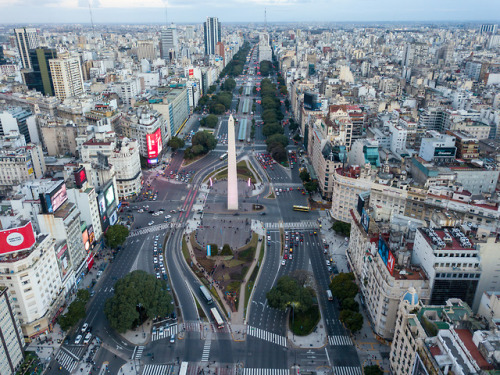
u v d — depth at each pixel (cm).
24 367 18438
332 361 19075
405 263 19575
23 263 19138
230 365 18912
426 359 14150
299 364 18938
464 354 13250
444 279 18300
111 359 19238
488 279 18600
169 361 19162
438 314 16088
